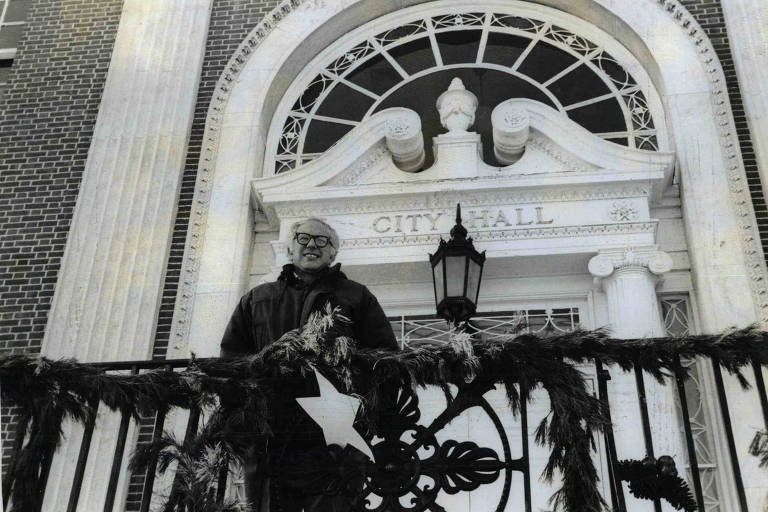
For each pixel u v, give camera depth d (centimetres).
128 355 796
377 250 837
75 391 452
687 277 820
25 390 446
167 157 911
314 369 450
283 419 457
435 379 450
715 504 714
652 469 446
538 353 450
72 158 936
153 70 974
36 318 838
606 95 957
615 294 795
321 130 977
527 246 822
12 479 434
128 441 739
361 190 860
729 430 439
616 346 454
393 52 1026
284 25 1010
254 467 445
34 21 1045
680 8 961
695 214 824
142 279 838
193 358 459
